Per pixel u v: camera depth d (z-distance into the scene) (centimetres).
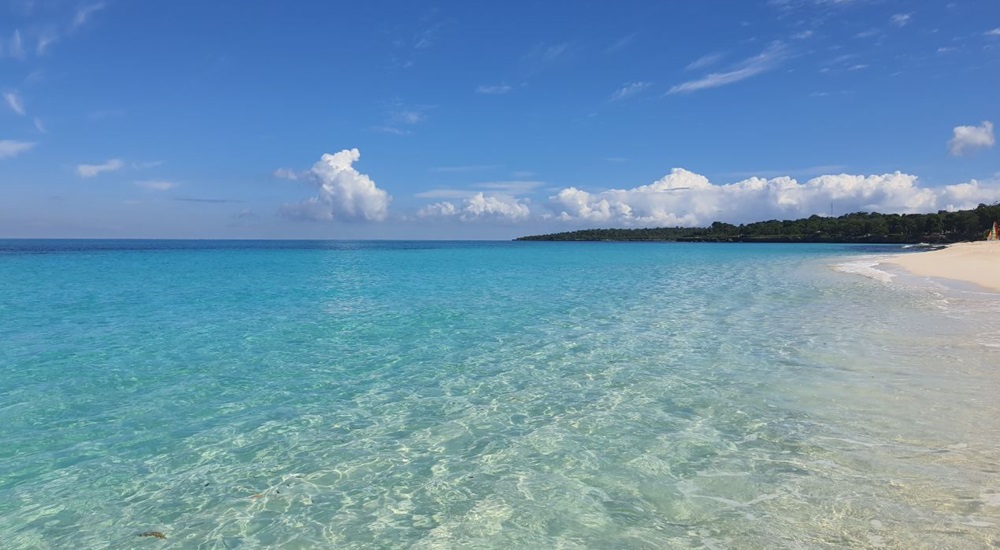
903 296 1820
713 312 1583
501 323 1423
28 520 473
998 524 427
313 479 547
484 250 9200
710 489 505
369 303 1848
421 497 508
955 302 1628
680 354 1045
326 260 5250
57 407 762
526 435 653
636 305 1767
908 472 520
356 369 964
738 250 8475
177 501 505
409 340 1209
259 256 6184
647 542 425
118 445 633
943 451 563
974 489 483
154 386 863
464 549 423
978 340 1077
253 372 947
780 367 924
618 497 498
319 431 675
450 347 1136
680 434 641
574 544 425
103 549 431
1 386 863
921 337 1120
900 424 641
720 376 880
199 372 948
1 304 1822
